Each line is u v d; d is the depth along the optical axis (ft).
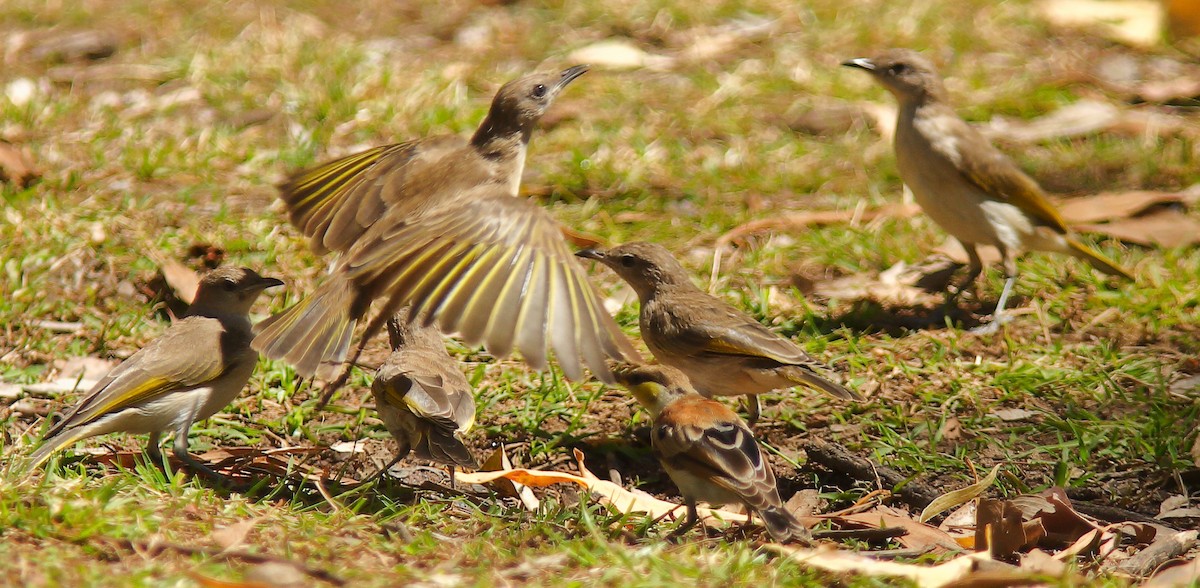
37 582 24.14
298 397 38.37
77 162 51.57
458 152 34.04
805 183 52.90
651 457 35.96
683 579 26.48
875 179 53.42
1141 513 32.81
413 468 34.96
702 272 46.06
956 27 65.16
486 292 25.53
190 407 33.17
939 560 28.99
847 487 34.65
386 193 32.35
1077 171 53.78
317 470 34.17
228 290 34.50
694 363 36.94
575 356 25.11
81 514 27.12
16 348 39.70
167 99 57.72
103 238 44.50
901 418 37.19
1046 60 63.67
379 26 66.74
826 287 45.42
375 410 37.50
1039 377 38.99
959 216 42.96
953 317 42.98
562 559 27.37
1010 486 34.09
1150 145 55.42
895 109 58.18
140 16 66.44
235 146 53.83
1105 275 44.88
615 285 45.29
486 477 33.19
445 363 33.78
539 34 65.51
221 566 25.67
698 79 61.00
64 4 67.51
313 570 25.63
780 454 36.09
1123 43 65.36
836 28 64.85
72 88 58.49
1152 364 39.37
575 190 52.31
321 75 59.16
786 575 27.09
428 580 26.03
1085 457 35.14
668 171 53.67
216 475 32.91
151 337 40.81
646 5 67.26
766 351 35.47
